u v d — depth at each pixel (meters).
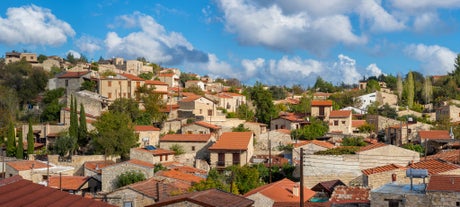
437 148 87.12
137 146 96.06
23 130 106.88
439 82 195.38
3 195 19.67
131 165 69.38
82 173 85.88
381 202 35.81
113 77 127.88
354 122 124.81
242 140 89.69
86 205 20.88
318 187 58.47
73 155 91.31
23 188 21.23
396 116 133.25
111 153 91.12
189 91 154.38
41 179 74.38
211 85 191.75
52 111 117.75
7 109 125.44
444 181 34.97
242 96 155.50
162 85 134.00
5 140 106.50
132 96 127.12
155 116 116.06
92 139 98.31
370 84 189.88
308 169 67.12
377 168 56.50
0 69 147.75
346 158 66.81
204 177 73.25
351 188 48.88
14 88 139.38
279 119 120.25
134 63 197.25
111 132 91.75
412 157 66.62
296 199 49.28
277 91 192.50
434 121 126.81
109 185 68.94
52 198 20.72
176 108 122.81
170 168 80.00
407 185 39.56
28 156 94.19
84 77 129.38
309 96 163.38
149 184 57.69
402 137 107.44
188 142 95.00
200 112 123.81
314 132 107.88
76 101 107.75
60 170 77.56
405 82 176.25
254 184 70.19
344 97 164.62
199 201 30.97
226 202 32.03
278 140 104.06
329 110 125.44
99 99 119.19
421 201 34.47
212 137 97.94
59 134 101.81
